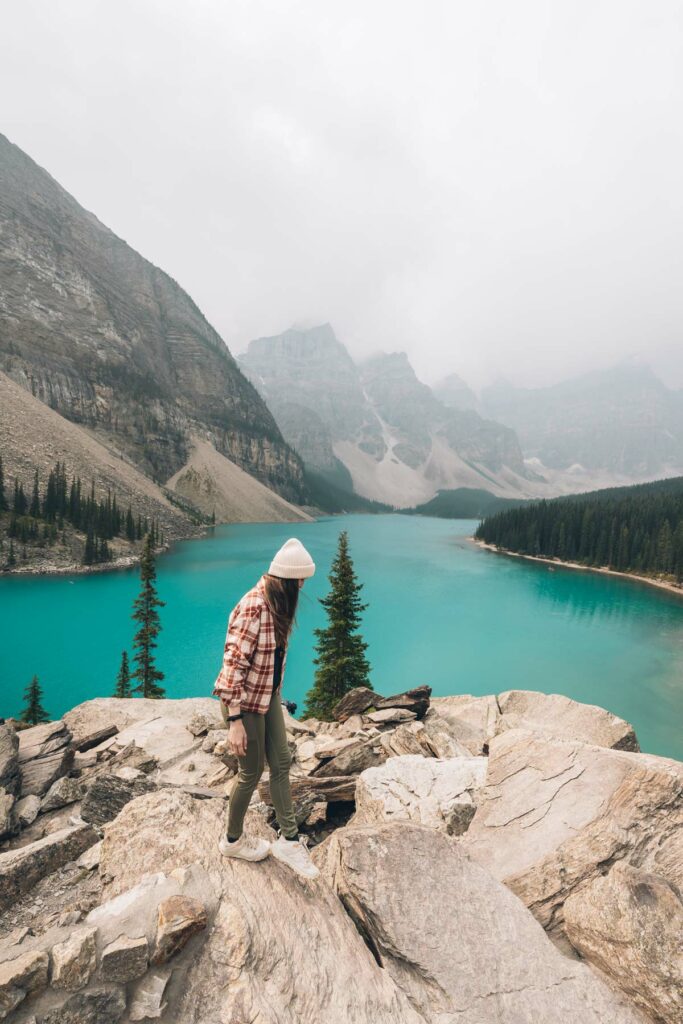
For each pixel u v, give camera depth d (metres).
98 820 7.75
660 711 50.47
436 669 62.19
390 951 3.66
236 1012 2.73
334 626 32.75
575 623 84.94
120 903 3.33
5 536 106.81
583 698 53.59
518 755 7.12
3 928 4.09
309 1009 2.93
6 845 7.38
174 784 10.67
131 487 172.75
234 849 3.82
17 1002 2.66
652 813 5.33
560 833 5.58
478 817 6.42
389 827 4.58
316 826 9.42
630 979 3.68
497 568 142.38
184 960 3.03
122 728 16.91
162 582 100.12
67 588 91.06
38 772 9.67
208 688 52.97
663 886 4.19
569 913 4.39
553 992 3.57
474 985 3.48
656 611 95.38
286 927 3.40
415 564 146.38
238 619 3.43
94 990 2.78
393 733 11.98
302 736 14.54
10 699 48.56
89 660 59.00
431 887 4.13
